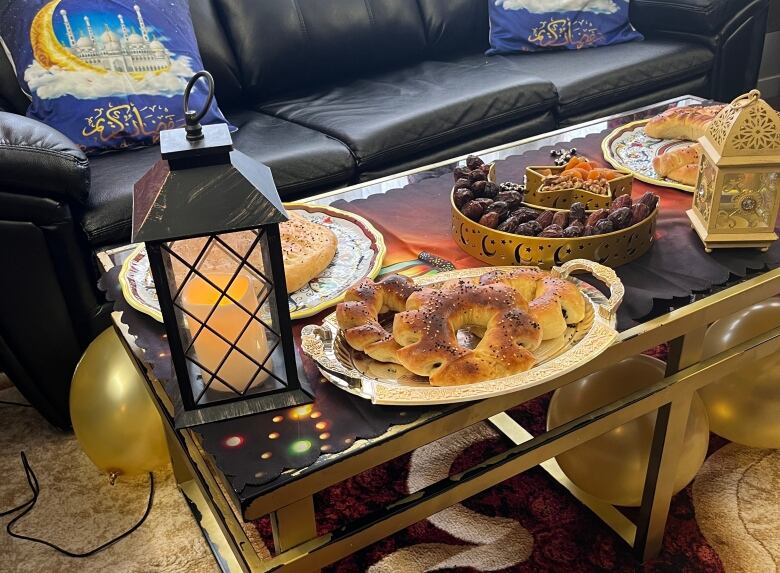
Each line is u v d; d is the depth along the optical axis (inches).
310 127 74.7
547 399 56.7
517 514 47.2
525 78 81.4
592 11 91.7
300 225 41.6
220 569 44.0
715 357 39.6
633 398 37.0
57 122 65.4
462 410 29.7
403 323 31.2
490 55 94.0
